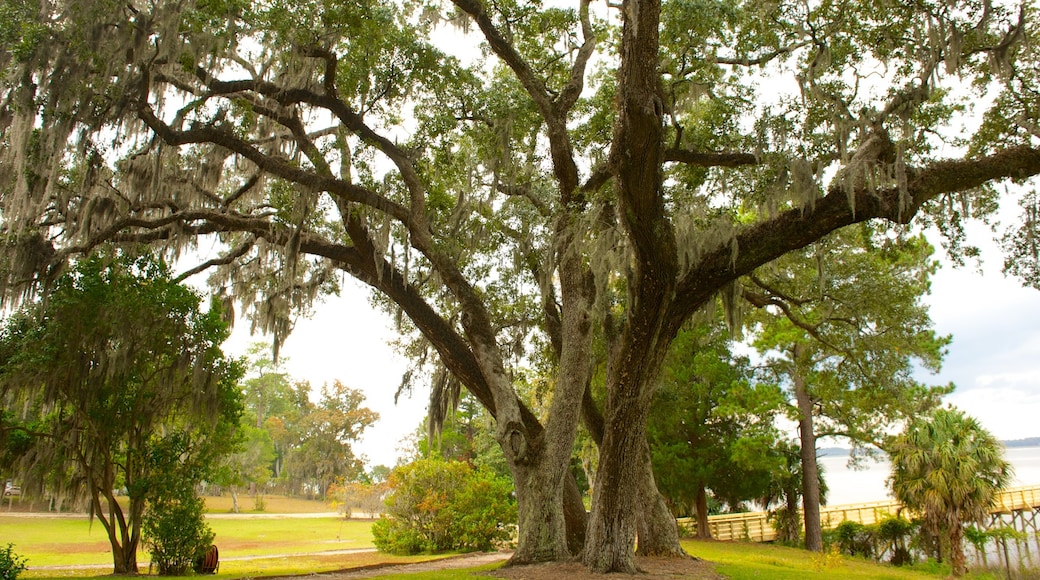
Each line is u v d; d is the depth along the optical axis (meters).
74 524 29.55
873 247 15.02
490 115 13.68
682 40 12.70
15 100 10.51
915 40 10.73
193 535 14.03
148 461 14.24
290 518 40.44
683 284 10.12
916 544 23.80
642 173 8.77
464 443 44.31
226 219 13.24
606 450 10.80
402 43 13.05
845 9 11.17
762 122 11.65
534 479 12.06
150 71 12.04
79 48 10.42
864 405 22.62
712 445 24.77
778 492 28.52
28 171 11.16
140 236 13.86
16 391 12.45
